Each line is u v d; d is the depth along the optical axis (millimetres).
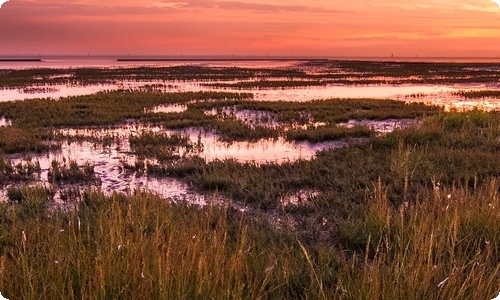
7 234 5191
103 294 3197
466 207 5305
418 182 7781
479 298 3355
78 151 11648
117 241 4176
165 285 3223
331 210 6617
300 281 4020
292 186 8172
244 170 9055
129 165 9883
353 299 3432
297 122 16625
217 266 3600
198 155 11125
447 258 4266
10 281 3488
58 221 5473
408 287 3359
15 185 8617
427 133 11656
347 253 5078
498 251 4539
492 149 10438
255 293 3523
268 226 5812
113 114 18203
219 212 6203
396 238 4871
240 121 16156
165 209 6059
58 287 3387
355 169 8875
